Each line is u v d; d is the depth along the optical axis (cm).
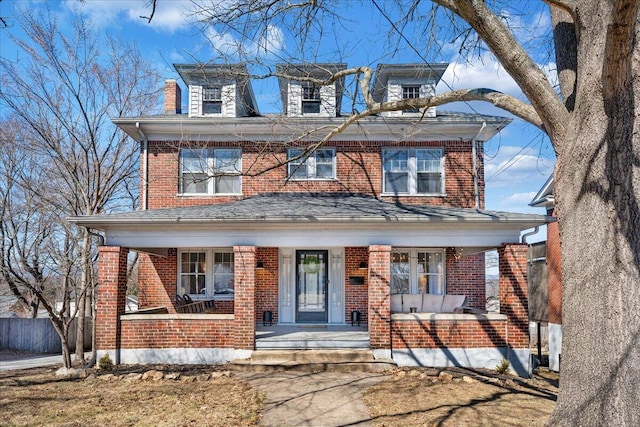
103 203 1436
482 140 1590
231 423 738
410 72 1557
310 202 1383
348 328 1410
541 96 577
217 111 1586
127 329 1168
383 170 1577
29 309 2155
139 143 1595
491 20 599
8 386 984
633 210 466
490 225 1188
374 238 1197
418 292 1535
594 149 495
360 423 741
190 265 1526
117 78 1491
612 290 467
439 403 842
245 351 1147
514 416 776
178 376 1022
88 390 936
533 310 1479
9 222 1947
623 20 423
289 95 1583
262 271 1517
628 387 443
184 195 1541
